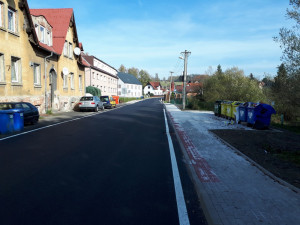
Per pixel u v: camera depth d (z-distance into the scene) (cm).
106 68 5319
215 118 1900
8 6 1442
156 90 13800
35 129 1154
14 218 337
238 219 335
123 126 1337
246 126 1423
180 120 1697
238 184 468
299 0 713
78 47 2606
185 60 3319
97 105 2408
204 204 381
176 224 332
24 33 1605
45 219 336
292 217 342
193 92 4516
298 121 1702
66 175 520
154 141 930
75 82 2647
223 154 715
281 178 500
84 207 375
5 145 803
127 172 550
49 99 2020
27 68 1644
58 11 2477
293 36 757
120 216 350
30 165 586
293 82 782
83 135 1020
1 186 453
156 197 418
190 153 723
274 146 831
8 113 1031
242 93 2691
